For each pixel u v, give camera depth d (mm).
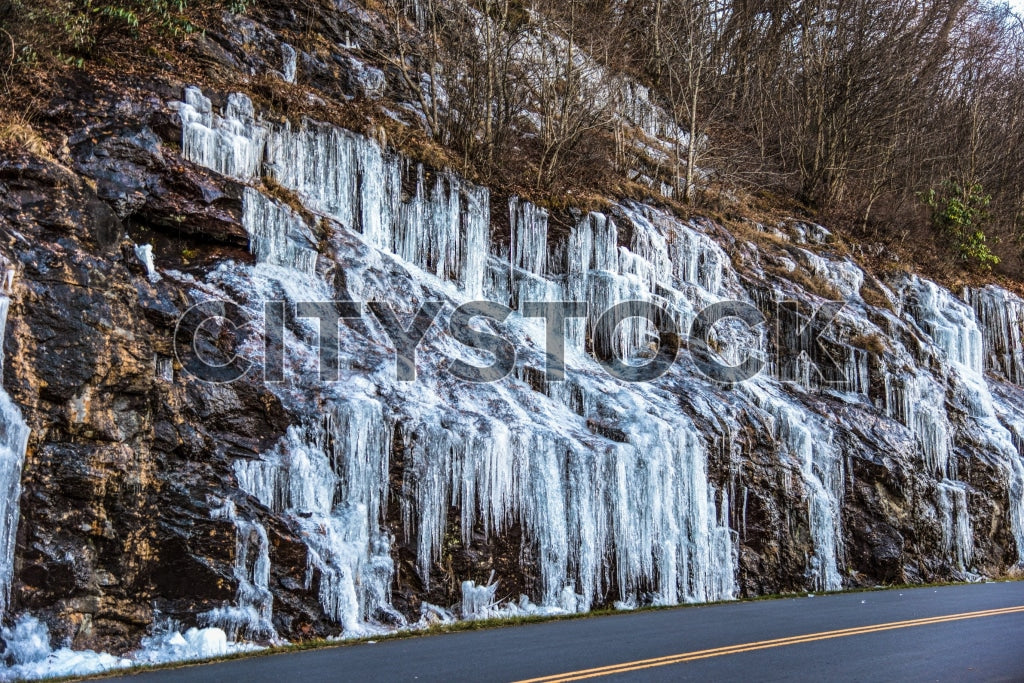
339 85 22547
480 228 20516
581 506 16031
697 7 35844
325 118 19078
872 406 23500
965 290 30672
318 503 13438
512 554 15234
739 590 18203
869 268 28656
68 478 11289
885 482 21594
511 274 20812
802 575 19312
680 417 18734
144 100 16156
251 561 12234
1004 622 13578
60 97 15477
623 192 25031
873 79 35781
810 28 37844
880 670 9961
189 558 11844
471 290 20250
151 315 13250
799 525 19578
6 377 11148
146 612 11469
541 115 25781
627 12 33906
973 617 14141
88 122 15352
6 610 10406
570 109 25688
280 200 17047
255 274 15539
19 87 15141
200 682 9281
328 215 18125
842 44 36344
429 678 9297
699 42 34156
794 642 11656
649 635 12305
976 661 10531
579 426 17625
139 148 15469
